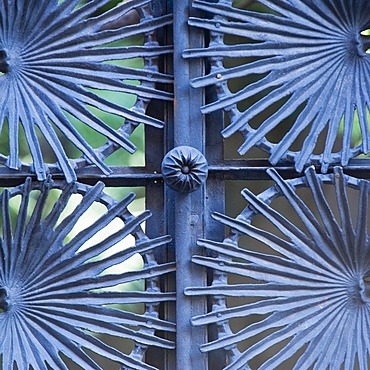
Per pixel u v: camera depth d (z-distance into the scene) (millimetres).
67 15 2848
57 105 2840
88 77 2855
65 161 2828
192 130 2879
